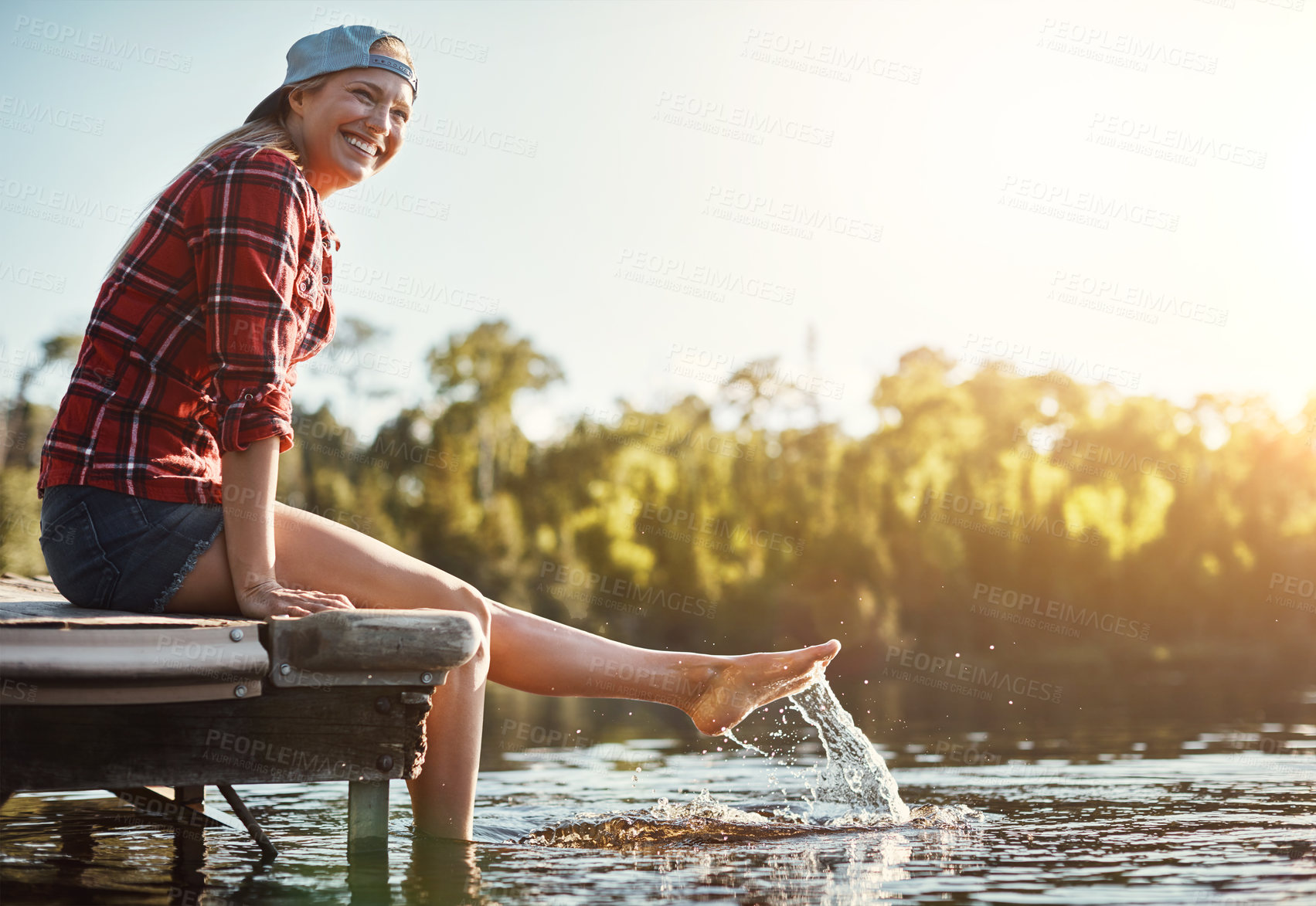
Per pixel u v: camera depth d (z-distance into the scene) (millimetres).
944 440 26578
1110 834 1856
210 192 1727
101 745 1493
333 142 1986
